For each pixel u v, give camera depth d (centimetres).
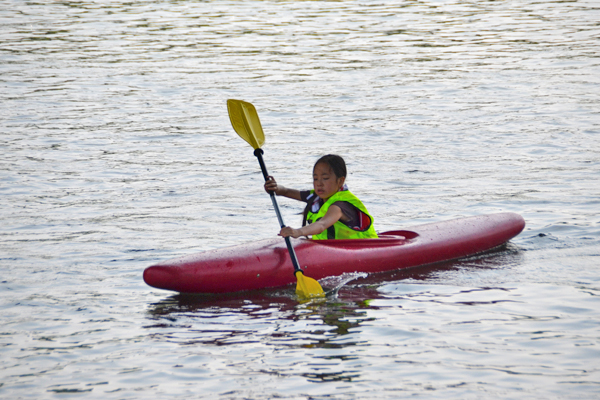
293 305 798
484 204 1248
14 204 1270
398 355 642
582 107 2122
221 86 2622
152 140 1847
